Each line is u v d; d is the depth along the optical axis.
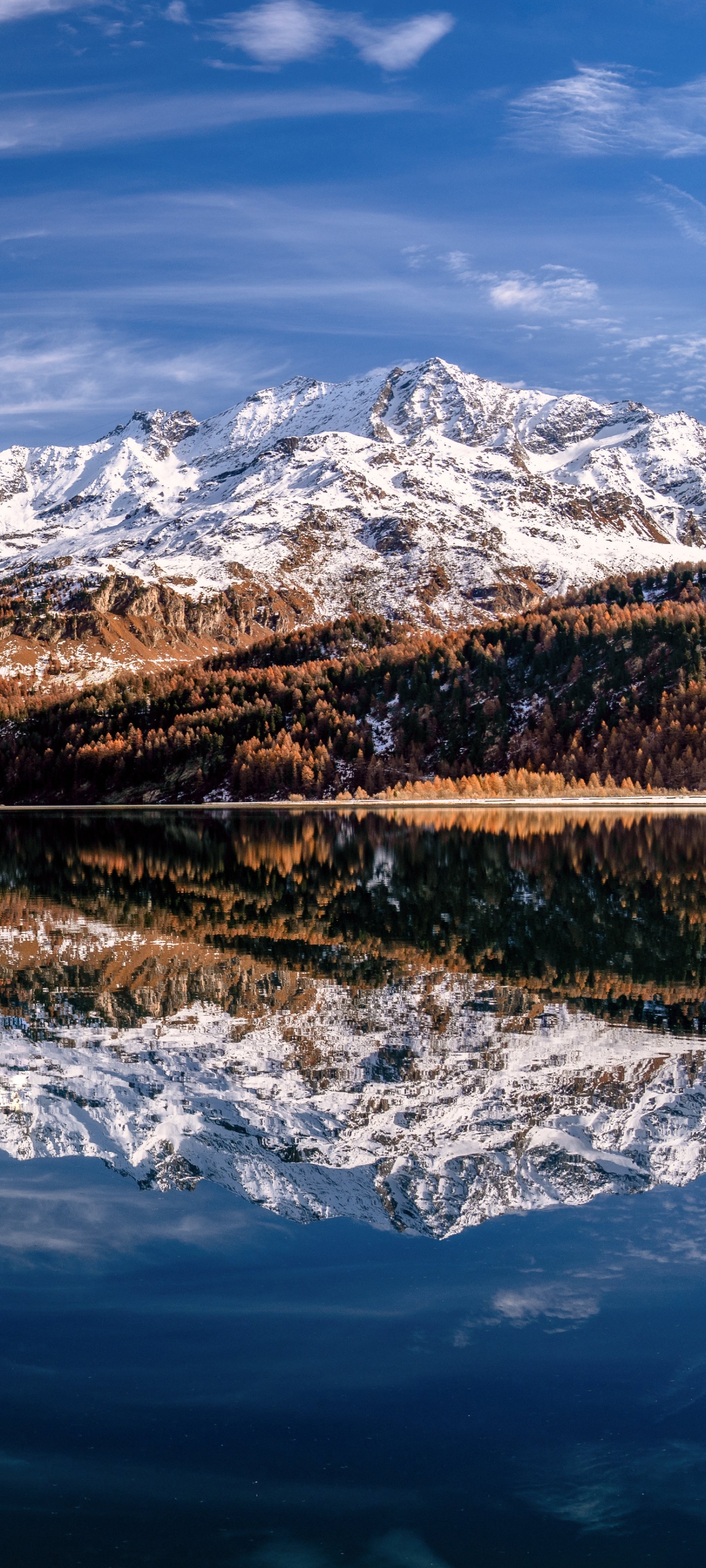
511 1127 23.77
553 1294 16.53
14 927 57.50
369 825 174.50
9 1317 16.06
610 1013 35.12
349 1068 28.55
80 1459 13.17
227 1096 26.16
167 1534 11.93
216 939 52.22
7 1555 11.66
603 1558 11.37
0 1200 20.19
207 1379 14.78
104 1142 23.14
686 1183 20.55
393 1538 11.74
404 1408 14.10
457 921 57.53
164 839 149.25
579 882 78.12
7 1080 27.58
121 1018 34.94
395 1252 18.05
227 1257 17.91
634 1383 14.46
